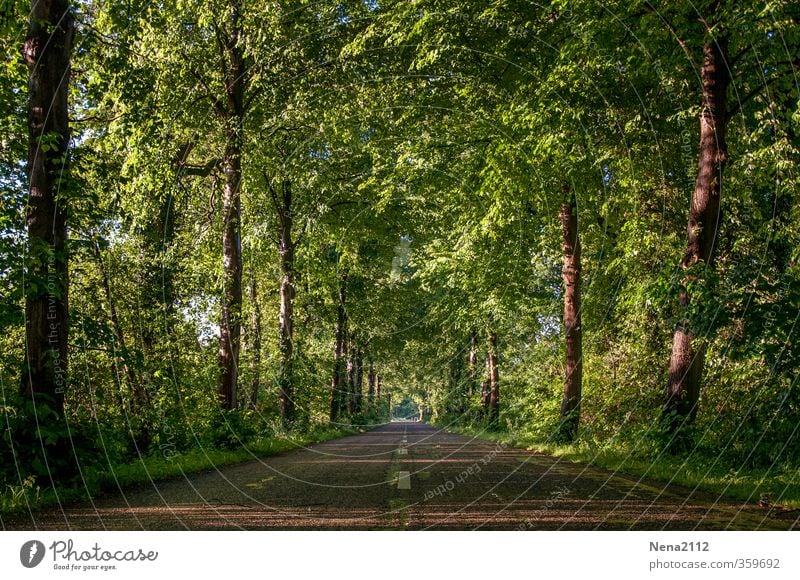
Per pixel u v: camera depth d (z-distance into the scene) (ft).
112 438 26.20
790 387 28.86
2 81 29.94
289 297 79.71
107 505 20.66
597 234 63.67
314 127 64.34
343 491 23.77
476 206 60.13
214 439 46.85
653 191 51.42
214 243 58.85
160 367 46.24
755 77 39.75
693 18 35.12
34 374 24.39
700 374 37.50
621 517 17.21
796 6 31.68
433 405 177.78
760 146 38.01
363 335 137.08
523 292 69.00
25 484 21.52
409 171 59.52
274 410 82.48
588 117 46.34
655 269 51.19
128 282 48.55
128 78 33.17
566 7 38.99
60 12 26.35
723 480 25.39
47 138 25.17
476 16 45.75
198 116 56.29
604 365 60.80
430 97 56.70
